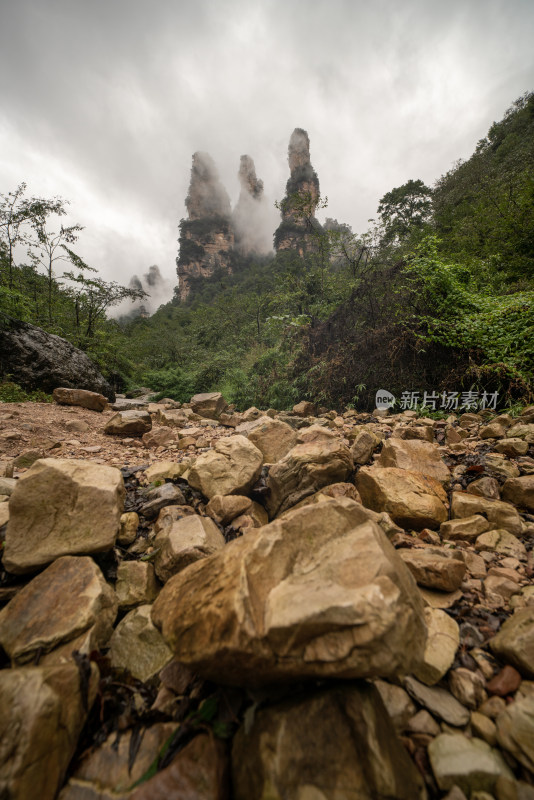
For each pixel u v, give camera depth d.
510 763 1.04
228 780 1.02
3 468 3.04
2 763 0.92
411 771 1.01
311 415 6.61
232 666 1.10
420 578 1.71
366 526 1.39
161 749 1.14
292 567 1.30
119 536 2.21
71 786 1.04
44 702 1.04
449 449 3.48
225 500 2.47
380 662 0.98
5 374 7.77
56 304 13.88
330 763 0.95
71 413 6.52
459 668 1.30
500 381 4.86
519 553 1.95
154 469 3.07
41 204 11.27
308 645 1.03
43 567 1.76
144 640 1.53
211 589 1.31
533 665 1.21
